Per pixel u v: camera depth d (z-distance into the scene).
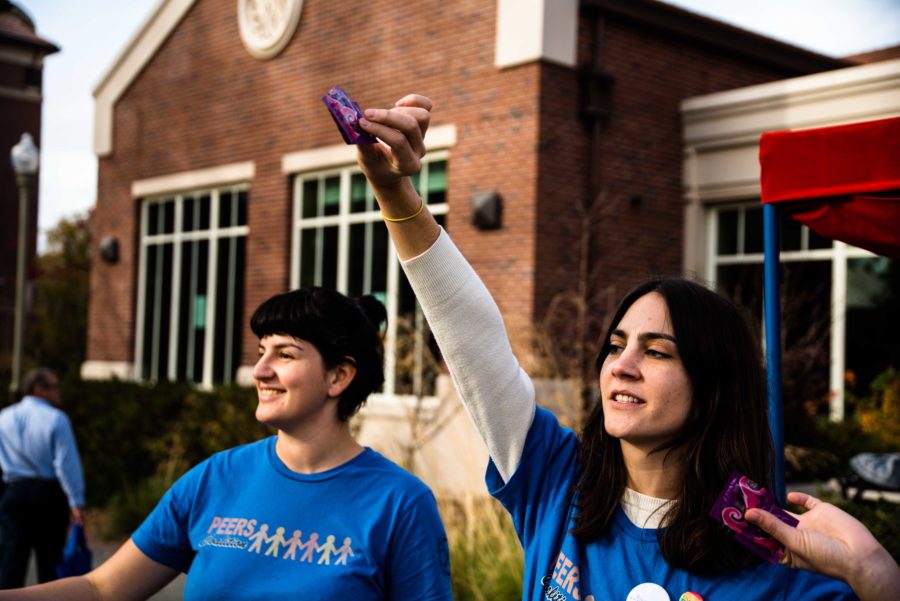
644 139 10.05
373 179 1.96
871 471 5.39
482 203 9.32
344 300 2.43
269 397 2.36
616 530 1.95
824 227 3.51
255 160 12.15
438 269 2.03
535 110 9.09
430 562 2.27
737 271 10.23
